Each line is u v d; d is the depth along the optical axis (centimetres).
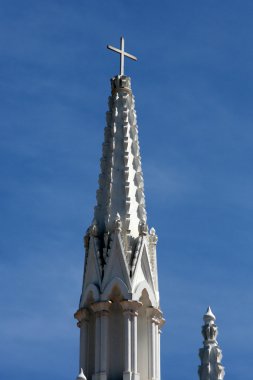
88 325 6738
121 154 7200
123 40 7594
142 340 6650
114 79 7481
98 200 7081
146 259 6819
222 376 5875
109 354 6569
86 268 6862
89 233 6931
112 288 6700
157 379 6562
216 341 5988
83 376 6125
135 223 6950
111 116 7369
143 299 6731
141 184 7119
